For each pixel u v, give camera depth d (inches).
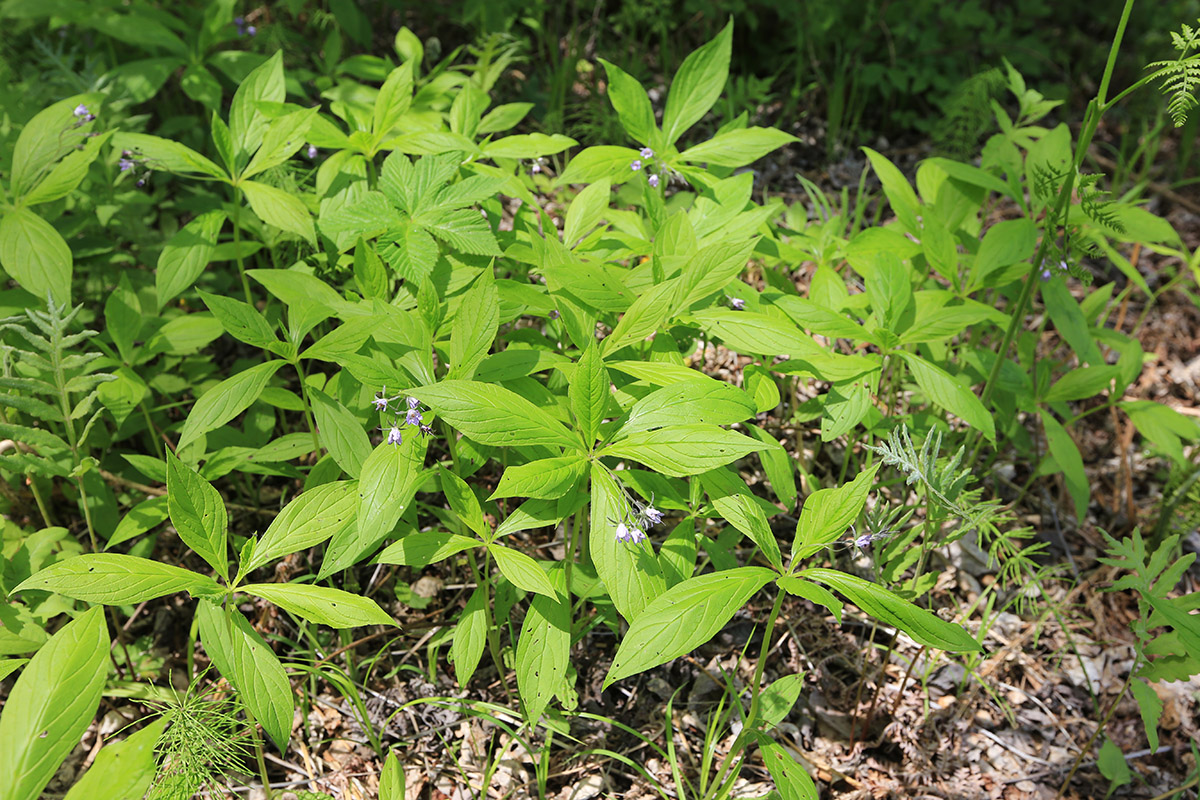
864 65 66.8
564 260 33.9
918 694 38.4
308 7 62.4
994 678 39.1
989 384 39.8
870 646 36.7
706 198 38.1
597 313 34.3
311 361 44.6
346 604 29.5
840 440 44.6
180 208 47.2
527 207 38.0
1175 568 33.5
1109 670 39.8
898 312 36.3
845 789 36.2
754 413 30.6
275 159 36.5
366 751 35.9
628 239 37.2
